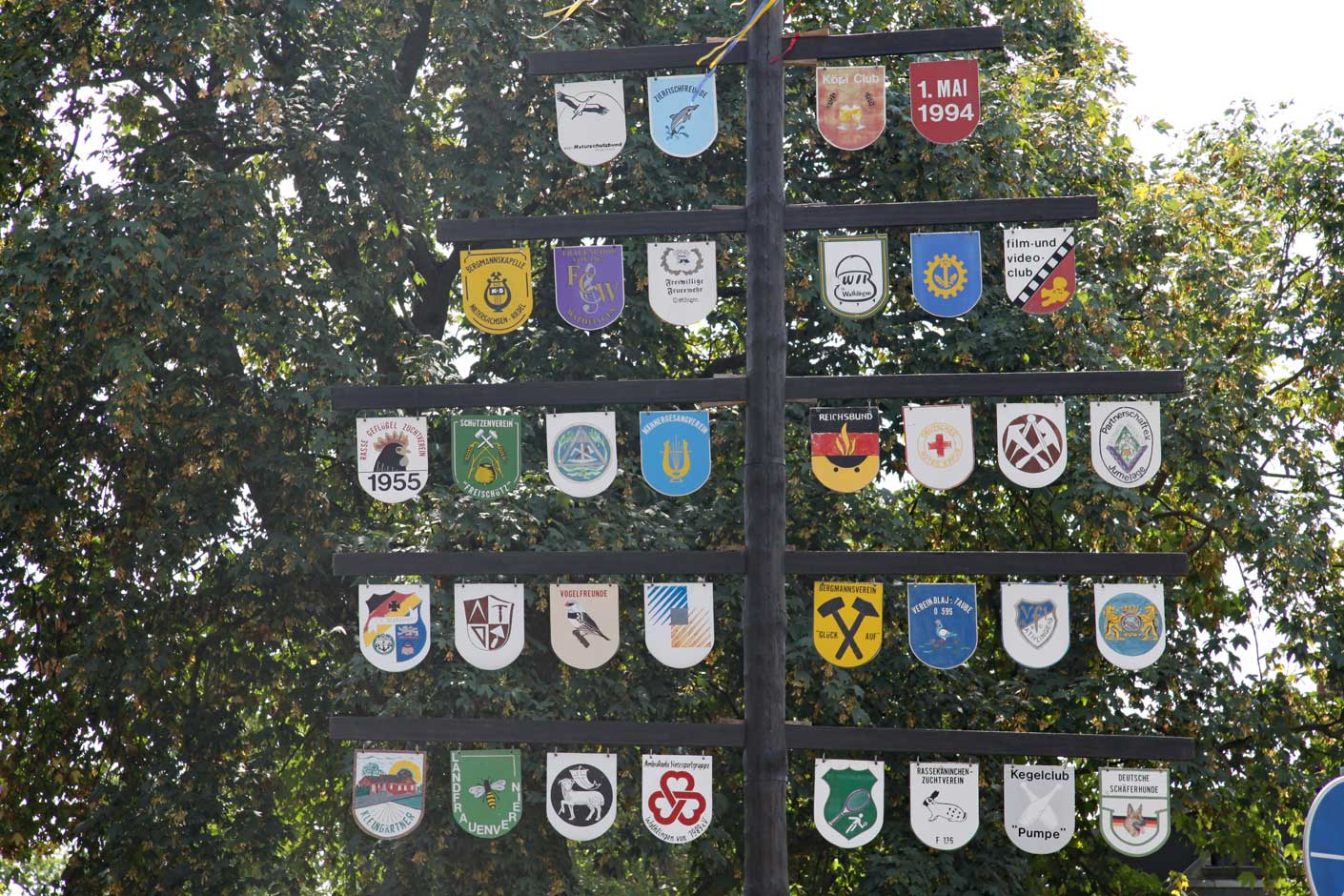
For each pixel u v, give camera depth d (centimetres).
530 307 1147
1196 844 1794
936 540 1702
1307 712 1789
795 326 1606
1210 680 1548
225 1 1561
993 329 1516
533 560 1066
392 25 1647
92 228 1444
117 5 1595
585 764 1110
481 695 1370
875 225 1071
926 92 1117
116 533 1595
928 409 1101
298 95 1652
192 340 1508
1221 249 1772
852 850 1559
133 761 1605
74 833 1559
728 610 1464
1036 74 1723
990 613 1664
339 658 1598
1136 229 1677
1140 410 1114
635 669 1471
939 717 1500
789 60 1084
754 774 1019
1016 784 1088
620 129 1122
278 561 1525
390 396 1085
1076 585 1552
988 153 1577
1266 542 1605
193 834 1527
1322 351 1920
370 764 1141
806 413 1542
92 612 1575
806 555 1040
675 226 1074
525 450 1484
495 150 1583
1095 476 1486
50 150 1631
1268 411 1706
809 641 1427
